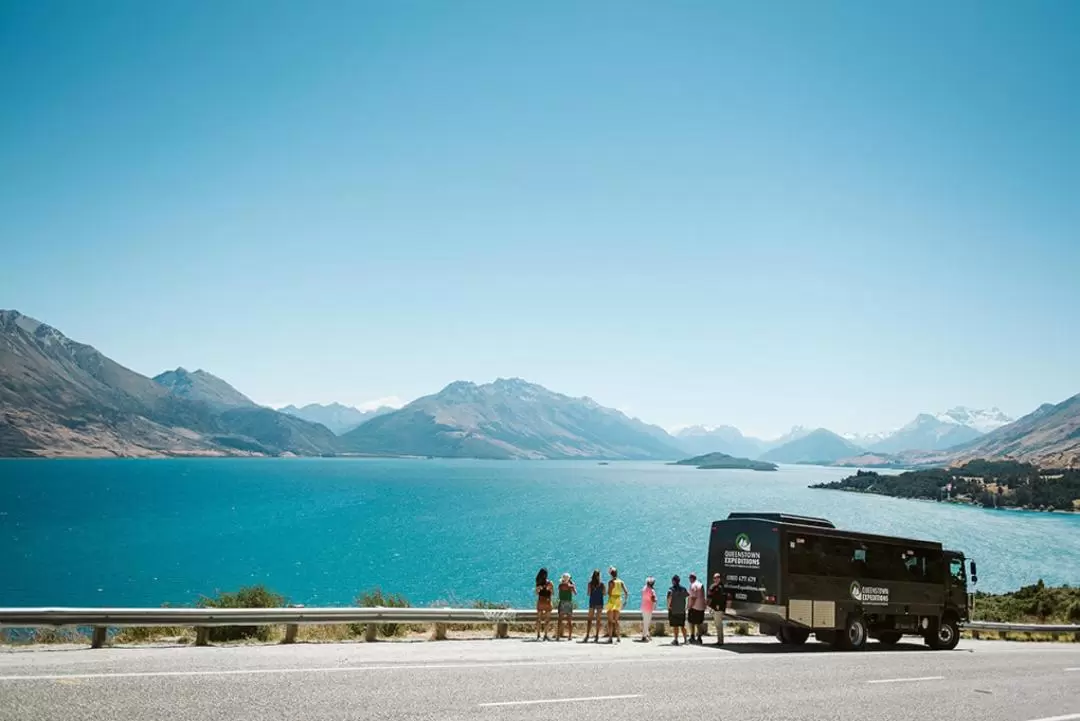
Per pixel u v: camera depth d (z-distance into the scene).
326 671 15.71
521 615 25.03
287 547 108.69
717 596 26.02
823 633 27.50
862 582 27.47
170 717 11.11
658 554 108.00
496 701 13.41
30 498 192.62
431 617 23.30
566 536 130.62
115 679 13.77
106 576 79.31
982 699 16.42
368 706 12.47
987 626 37.34
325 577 81.94
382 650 19.94
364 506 192.50
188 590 70.56
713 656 22.19
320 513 169.75
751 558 26.27
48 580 76.19
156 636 21.59
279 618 20.48
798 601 25.61
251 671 15.27
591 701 13.89
